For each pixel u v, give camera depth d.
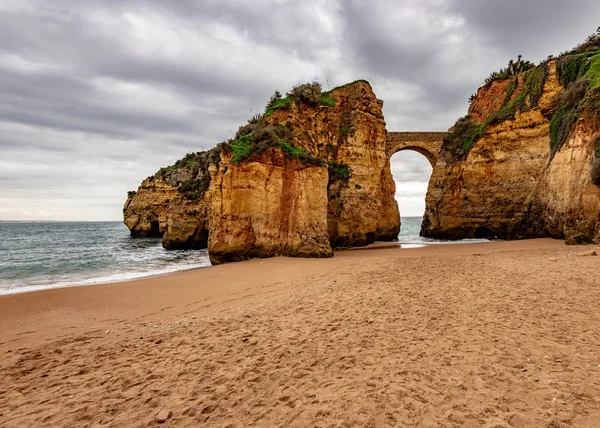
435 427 3.29
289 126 25.33
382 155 33.19
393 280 11.27
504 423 3.26
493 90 34.75
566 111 24.84
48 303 10.50
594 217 19.22
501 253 17.72
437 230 36.88
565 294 7.93
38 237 60.09
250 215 19.94
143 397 4.38
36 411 4.16
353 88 31.31
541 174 26.31
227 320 7.88
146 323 8.34
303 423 3.54
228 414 3.83
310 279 13.02
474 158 33.53
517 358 4.70
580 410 3.38
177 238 34.56
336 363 5.00
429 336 5.79
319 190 21.12
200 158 46.91
